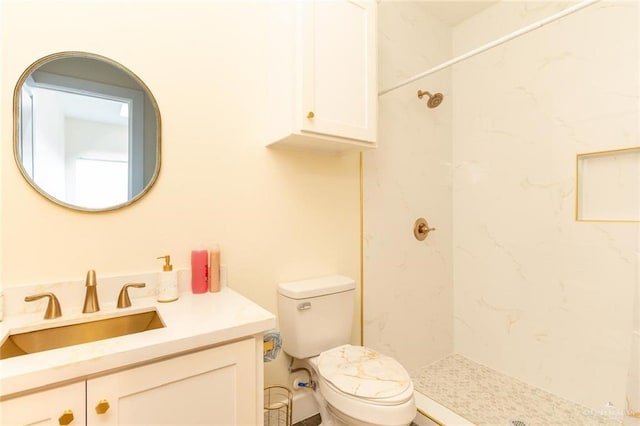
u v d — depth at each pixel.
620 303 1.55
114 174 1.13
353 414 1.10
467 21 2.24
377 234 1.90
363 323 1.84
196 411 0.83
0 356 0.80
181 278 1.24
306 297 1.43
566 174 1.74
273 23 1.42
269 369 1.49
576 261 1.70
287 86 1.30
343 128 1.36
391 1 1.97
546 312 1.82
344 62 1.37
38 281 1.01
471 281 2.20
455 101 2.30
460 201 2.26
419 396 1.76
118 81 1.15
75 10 1.08
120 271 1.14
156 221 1.21
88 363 0.68
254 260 1.45
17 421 0.62
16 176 0.98
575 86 1.71
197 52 1.31
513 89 1.97
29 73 1.00
